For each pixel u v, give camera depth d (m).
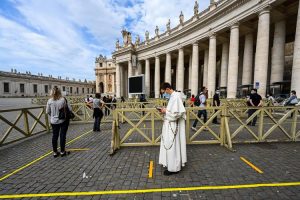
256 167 3.68
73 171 3.64
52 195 2.83
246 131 7.06
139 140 6.04
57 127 4.44
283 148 4.93
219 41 24.94
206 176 3.33
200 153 4.59
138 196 2.75
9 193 2.90
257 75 16.02
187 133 5.41
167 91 3.57
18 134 7.19
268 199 2.62
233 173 3.43
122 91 46.78
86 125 9.30
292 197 2.66
